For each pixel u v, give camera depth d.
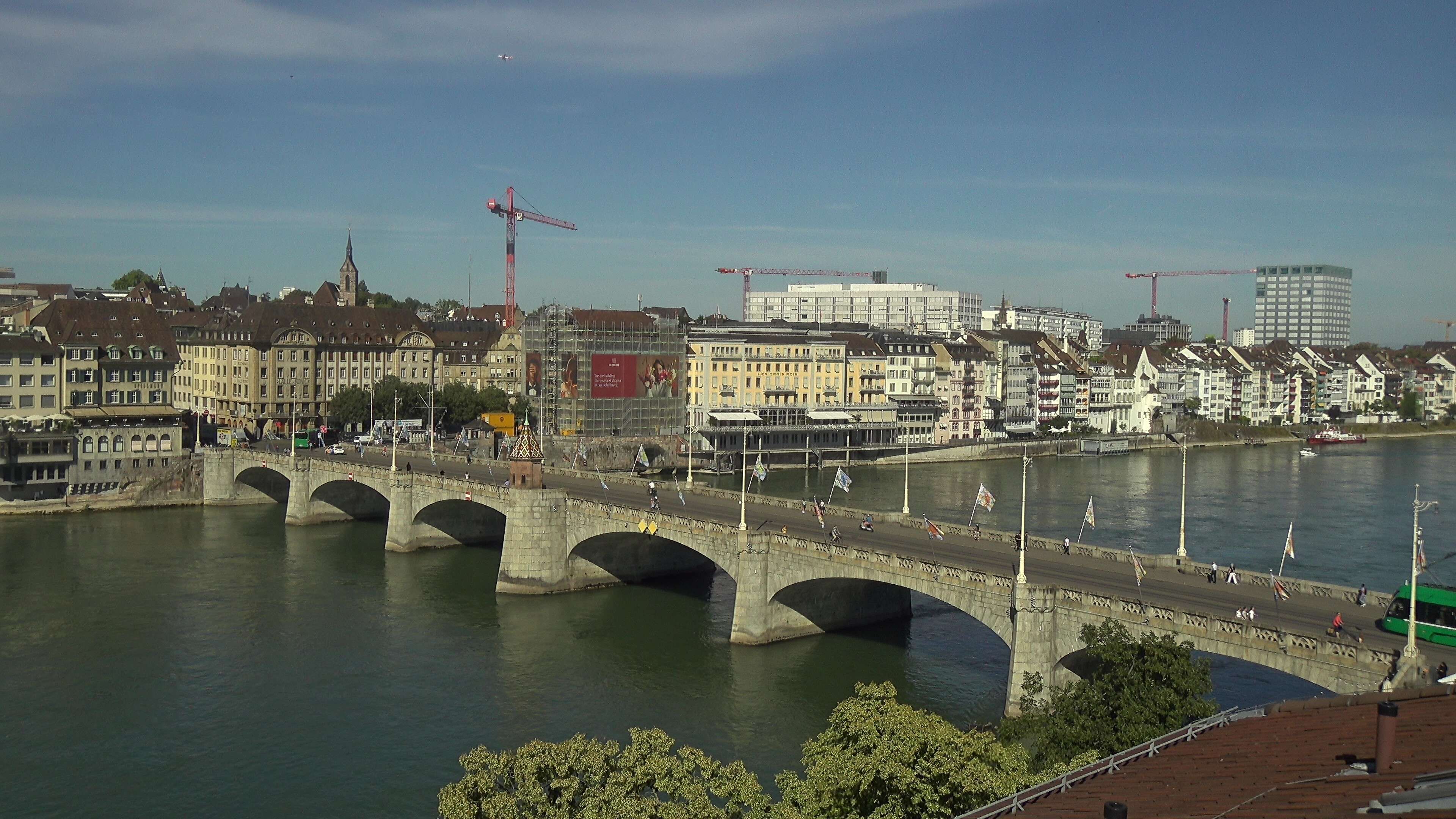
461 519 144.50
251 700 82.94
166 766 71.31
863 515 111.25
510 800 42.78
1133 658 55.22
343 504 162.00
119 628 101.44
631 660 92.19
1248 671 83.19
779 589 94.69
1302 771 29.20
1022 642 70.50
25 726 77.88
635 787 44.59
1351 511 170.25
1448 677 52.41
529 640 98.38
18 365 173.38
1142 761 34.84
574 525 116.56
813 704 81.25
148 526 155.62
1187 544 138.12
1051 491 197.12
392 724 78.19
